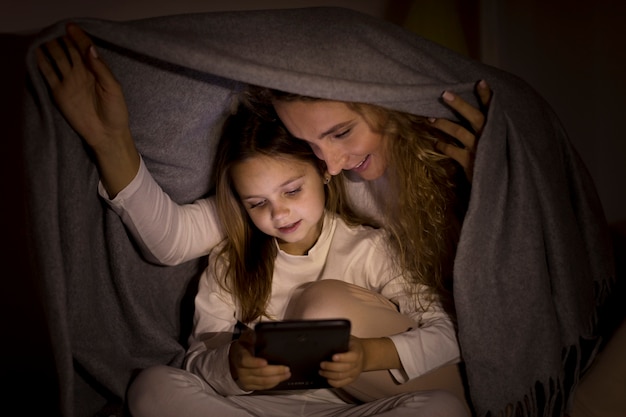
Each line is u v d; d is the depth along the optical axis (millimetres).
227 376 1204
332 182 1396
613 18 1724
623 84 1742
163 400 1137
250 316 1376
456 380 1302
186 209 1394
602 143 1824
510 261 1231
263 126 1263
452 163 1319
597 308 1471
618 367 1275
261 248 1389
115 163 1211
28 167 1123
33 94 1102
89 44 1081
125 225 1307
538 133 1289
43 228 1139
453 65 1247
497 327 1234
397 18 1781
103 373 1368
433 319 1299
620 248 1793
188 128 1313
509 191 1216
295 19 1162
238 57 1096
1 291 1553
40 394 1544
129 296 1352
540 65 1851
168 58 1050
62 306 1161
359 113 1190
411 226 1331
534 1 1811
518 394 1273
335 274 1386
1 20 1424
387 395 1260
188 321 1550
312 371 1138
